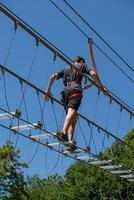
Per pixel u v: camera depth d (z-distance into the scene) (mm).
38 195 55094
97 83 16078
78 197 48750
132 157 28406
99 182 46219
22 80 13805
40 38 13969
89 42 16594
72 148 15562
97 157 17281
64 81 15852
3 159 46938
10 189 47844
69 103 15570
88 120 16422
